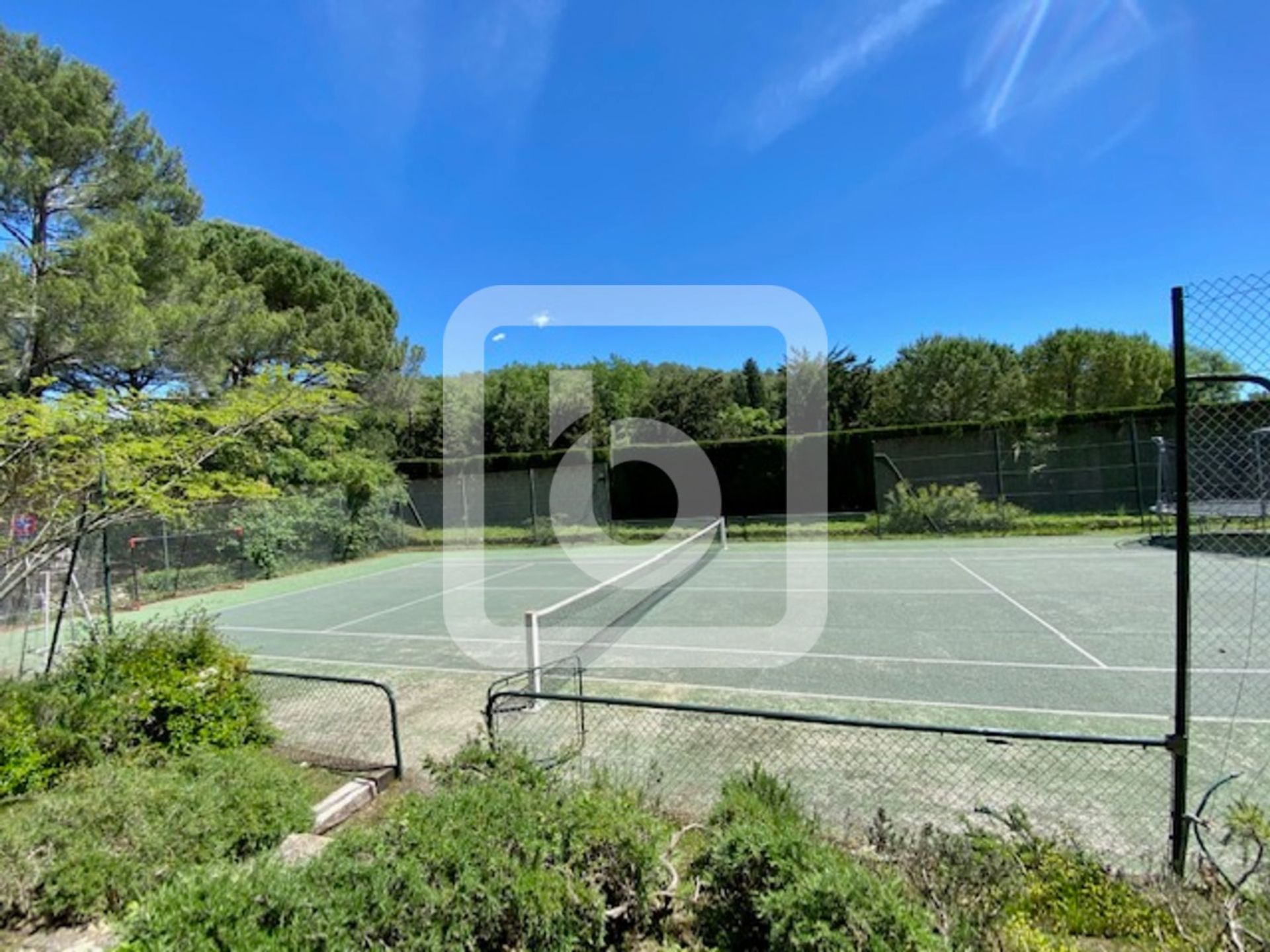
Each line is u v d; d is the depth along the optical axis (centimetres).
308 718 515
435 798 242
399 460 2202
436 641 811
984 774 370
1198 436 1327
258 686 495
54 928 229
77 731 373
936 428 1859
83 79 1234
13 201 1143
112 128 1293
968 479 1830
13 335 1052
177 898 177
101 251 1121
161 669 430
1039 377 2491
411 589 1282
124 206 1312
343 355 1833
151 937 164
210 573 1433
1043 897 215
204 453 548
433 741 458
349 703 554
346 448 1969
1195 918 206
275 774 329
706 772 385
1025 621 752
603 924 200
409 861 193
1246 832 220
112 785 292
